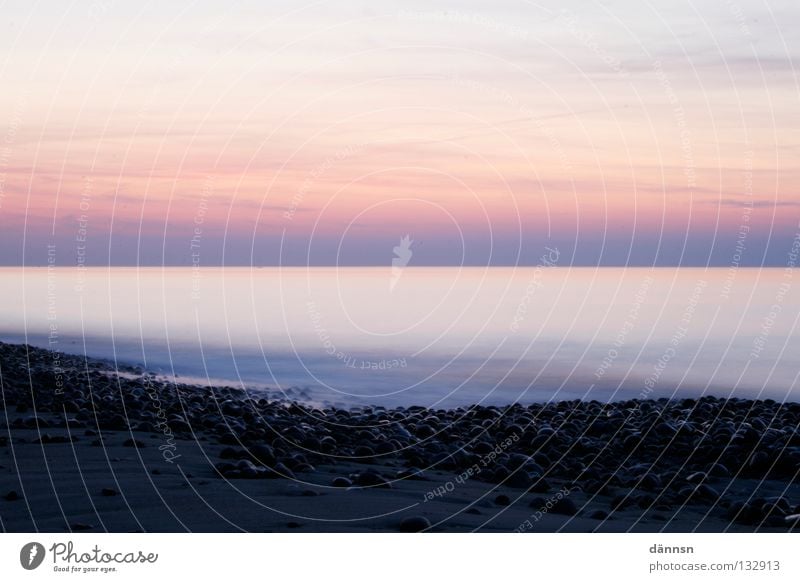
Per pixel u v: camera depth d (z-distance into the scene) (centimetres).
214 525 632
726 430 1023
